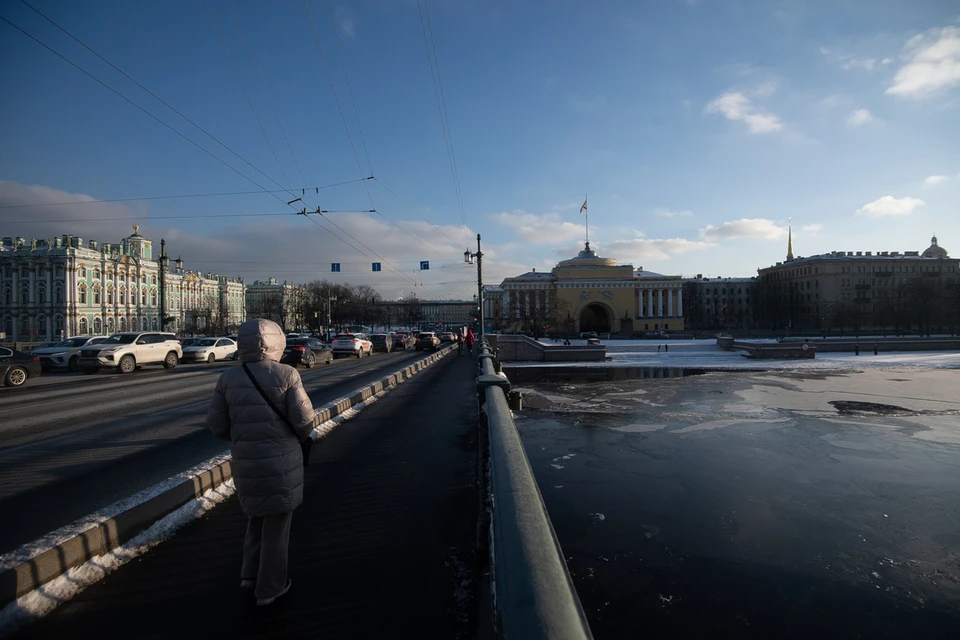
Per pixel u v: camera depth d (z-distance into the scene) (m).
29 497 4.56
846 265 98.12
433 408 10.12
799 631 3.34
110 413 9.34
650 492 5.96
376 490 4.96
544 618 1.02
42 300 63.12
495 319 88.31
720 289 121.06
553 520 5.12
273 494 2.77
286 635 2.60
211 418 2.79
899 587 3.89
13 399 11.47
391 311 134.75
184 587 3.07
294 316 90.50
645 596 3.74
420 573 3.27
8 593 2.68
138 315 72.50
